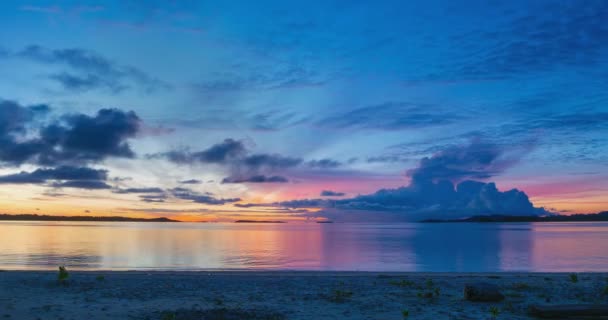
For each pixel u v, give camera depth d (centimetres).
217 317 1177
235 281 1930
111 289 1653
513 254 4975
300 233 14275
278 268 3466
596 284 1819
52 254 4553
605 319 1138
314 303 1413
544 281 1938
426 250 5719
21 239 7662
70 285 1728
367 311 1288
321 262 4028
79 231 13312
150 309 1290
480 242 7850
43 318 1154
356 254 4988
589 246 6431
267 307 1338
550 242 7706
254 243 7425
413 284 1827
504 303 1402
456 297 1515
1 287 1639
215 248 5966
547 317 1168
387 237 10731
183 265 3628
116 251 5128
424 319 1187
